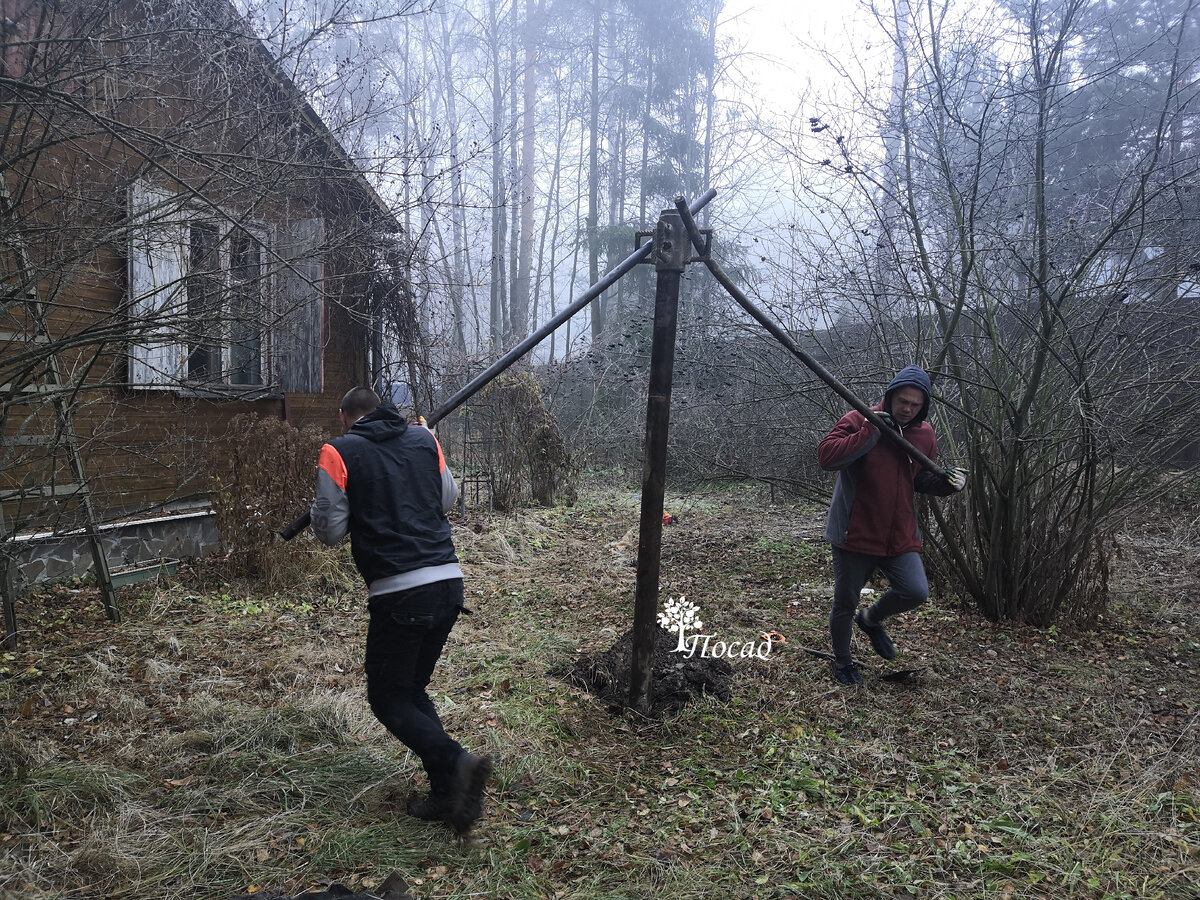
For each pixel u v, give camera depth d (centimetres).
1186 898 244
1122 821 286
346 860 259
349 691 385
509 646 475
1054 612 526
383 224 647
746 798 305
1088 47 568
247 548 593
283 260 462
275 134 486
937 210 582
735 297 379
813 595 598
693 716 376
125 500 613
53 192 464
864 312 633
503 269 1991
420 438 304
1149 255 552
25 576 534
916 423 416
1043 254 480
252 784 304
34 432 533
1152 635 514
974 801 301
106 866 254
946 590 578
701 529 890
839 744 349
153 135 393
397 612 278
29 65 383
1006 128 522
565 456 1053
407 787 307
